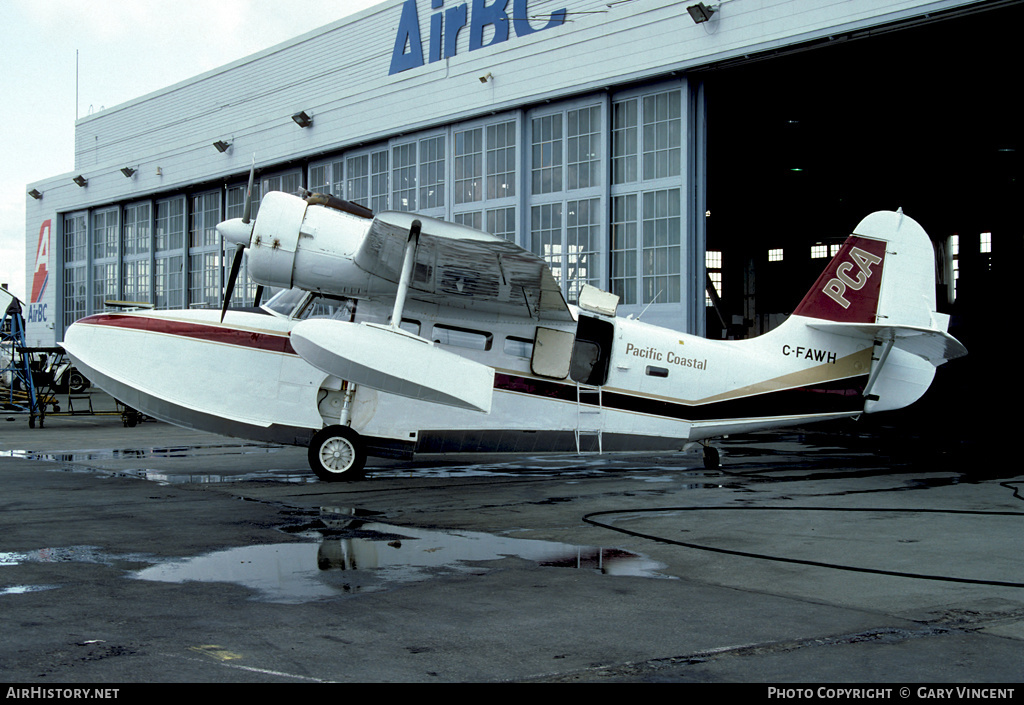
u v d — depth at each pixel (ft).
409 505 28.89
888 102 77.71
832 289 40.06
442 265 31.17
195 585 17.71
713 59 54.44
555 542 22.66
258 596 16.90
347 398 34.83
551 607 16.35
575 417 36.65
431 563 20.03
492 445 36.19
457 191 69.77
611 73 59.26
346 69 91.40
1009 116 83.51
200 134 111.45
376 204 77.15
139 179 106.42
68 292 123.13
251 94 103.55
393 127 74.02
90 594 16.90
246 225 34.88
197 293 100.48
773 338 39.83
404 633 14.65
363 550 21.42
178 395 34.96
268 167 88.28
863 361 40.57
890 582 18.51
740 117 83.76
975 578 18.86
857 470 39.75
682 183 56.54
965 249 114.62
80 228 120.06
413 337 31.37
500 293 33.30
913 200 117.29
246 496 30.81
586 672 12.88
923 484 34.65
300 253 33.42
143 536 23.00
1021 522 25.85
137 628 14.69
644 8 57.62
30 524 24.75
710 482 35.37
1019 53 62.03
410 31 81.30
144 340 35.29
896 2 47.50
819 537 23.49
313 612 15.83
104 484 33.96
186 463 42.22
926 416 78.33
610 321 37.04
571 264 62.39
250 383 35.01
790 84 71.31
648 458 45.62
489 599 16.89
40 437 59.41
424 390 31.17
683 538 23.34
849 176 111.45
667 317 57.31
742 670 13.02
